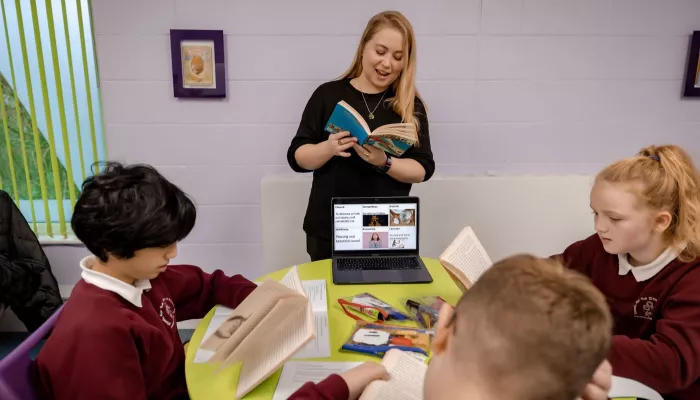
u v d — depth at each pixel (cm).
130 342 98
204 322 132
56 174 240
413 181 188
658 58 241
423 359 112
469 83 240
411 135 164
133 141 240
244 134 243
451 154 250
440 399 64
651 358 102
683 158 110
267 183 232
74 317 96
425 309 134
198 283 141
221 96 235
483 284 63
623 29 236
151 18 225
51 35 222
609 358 103
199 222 254
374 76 180
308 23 229
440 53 235
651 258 118
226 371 111
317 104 189
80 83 232
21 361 94
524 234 246
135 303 104
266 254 241
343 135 169
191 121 239
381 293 147
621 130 251
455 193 239
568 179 241
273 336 109
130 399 96
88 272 102
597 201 113
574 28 234
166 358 110
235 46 230
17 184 246
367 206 170
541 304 58
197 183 248
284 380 107
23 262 216
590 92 244
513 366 58
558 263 67
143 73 231
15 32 224
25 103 233
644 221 109
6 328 250
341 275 157
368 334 122
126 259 99
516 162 253
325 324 129
